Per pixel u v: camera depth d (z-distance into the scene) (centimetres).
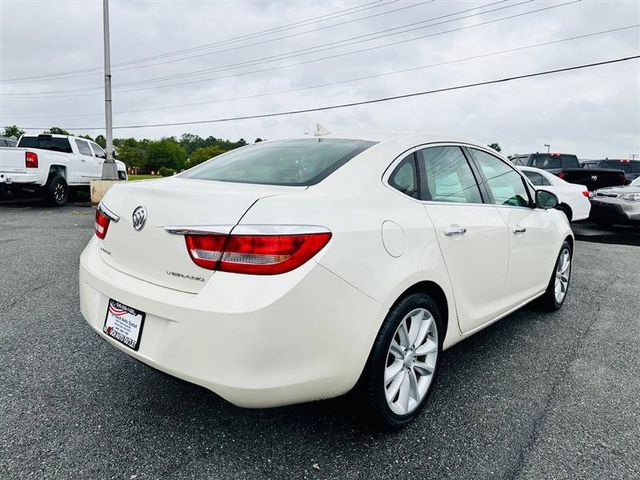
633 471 207
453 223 259
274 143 296
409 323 234
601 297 488
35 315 379
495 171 332
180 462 205
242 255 180
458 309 270
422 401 245
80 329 351
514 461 213
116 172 1321
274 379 182
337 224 198
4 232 780
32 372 282
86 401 252
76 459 205
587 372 306
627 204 956
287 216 187
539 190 381
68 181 1223
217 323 177
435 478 200
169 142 12625
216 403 255
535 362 320
